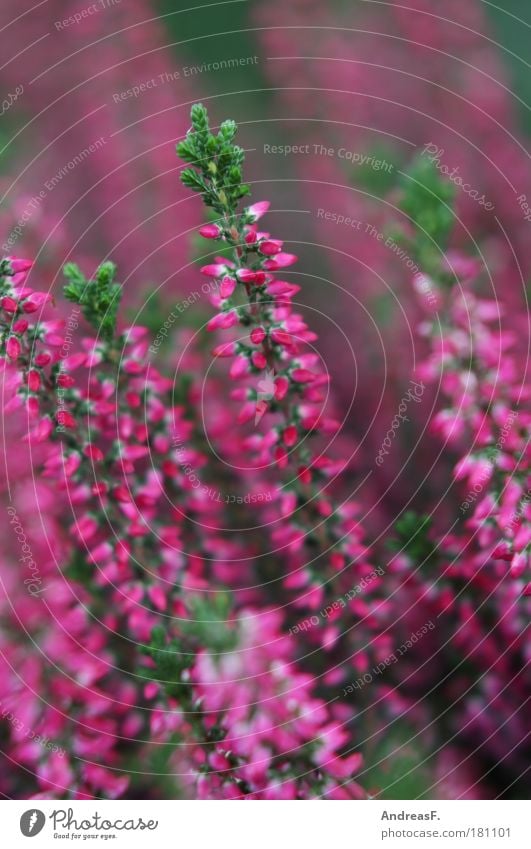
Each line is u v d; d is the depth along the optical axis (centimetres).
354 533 20
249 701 18
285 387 18
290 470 20
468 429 19
